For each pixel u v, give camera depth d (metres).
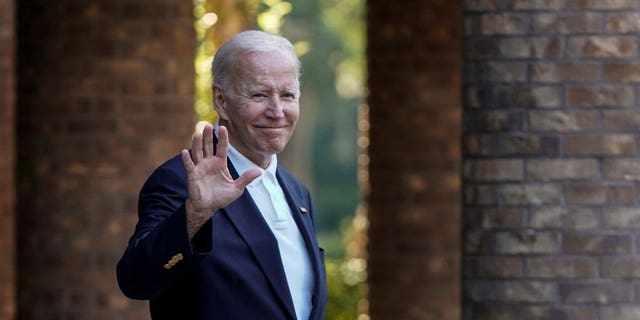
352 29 78.38
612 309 13.82
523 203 13.86
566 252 13.83
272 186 9.98
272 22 26.69
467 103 13.97
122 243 20.28
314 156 100.62
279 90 9.64
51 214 20.36
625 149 13.77
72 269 20.38
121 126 20.14
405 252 25.95
